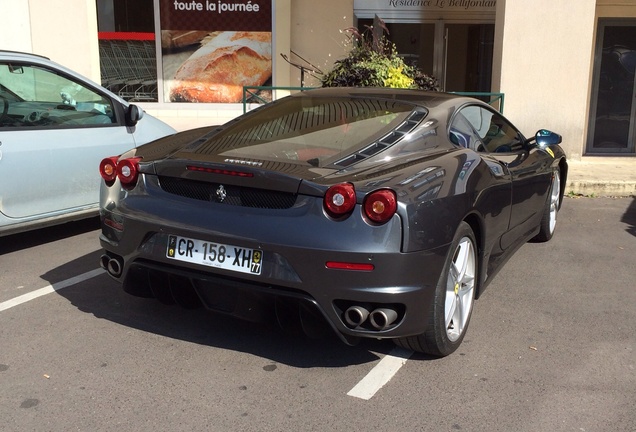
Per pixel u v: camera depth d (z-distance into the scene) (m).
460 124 4.22
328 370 3.49
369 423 3.00
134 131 6.03
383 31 11.66
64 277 4.84
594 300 4.63
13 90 5.18
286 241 3.16
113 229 3.75
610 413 3.12
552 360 3.67
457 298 3.68
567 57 8.92
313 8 10.73
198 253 3.40
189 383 3.32
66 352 3.63
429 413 3.10
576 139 9.21
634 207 7.67
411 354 3.71
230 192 3.40
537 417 3.07
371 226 3.10
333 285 3.12
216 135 4.06
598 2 10.45
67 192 5.48
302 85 10.90
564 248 5.91
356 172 3.31
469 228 3.66
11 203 5.09
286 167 3.31
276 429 2.94
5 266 5.07
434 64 11.83
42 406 3.08
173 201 3.54
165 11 10.76
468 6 11.55
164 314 4.17
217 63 10.94
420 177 3.34
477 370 3.54
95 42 10.06
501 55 8.98
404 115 3.97
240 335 3.89
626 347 3.86
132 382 3.32
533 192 5.06
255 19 10.80
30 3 9.70
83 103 5.69
